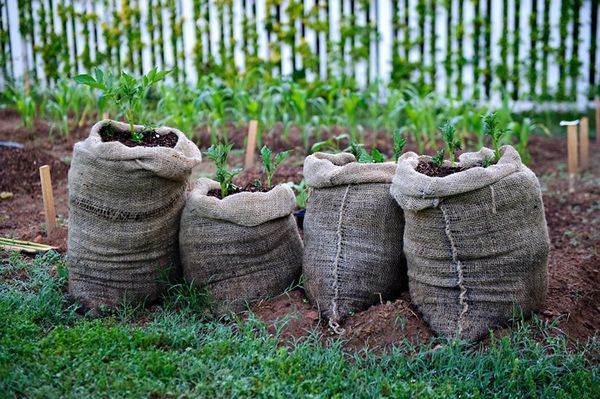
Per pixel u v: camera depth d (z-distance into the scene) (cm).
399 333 431
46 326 445
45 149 808
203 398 373
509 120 803
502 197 412
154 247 464
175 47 1040
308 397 373
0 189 681
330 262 450
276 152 794
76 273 466
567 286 494
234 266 457
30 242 552
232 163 757
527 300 436
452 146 452
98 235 453
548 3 977
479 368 401
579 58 1000
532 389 389
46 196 556
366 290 451
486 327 427
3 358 389
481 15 991
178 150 445
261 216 449
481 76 1009
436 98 846
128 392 371
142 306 472
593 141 912
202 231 451
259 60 1024
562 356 414
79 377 382
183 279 478
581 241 592
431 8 991
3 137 843
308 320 445
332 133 866
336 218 452
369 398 379
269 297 465
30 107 870
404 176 421
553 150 859
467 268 423
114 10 1044
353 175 448
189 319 455
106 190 441
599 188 719
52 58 1069
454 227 415
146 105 851
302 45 1016
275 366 399
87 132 871
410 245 435
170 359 400
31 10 1059
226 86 949
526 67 998
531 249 426
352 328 436
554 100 1005
